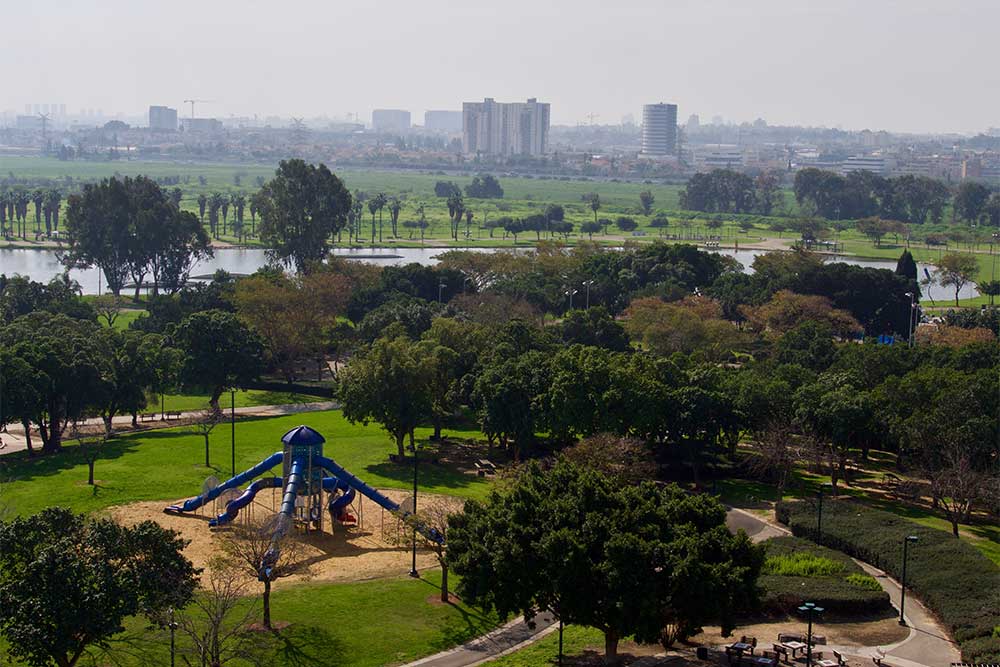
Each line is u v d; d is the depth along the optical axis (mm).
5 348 162750
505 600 92812
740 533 94000
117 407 175875
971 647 91938
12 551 86562
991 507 137875
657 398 150125
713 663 92250
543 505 96438
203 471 150500
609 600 87375
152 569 88312
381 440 173875
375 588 109188
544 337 199750
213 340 189250
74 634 82938
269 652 92250
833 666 89312
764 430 150500
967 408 143000
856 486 153125
